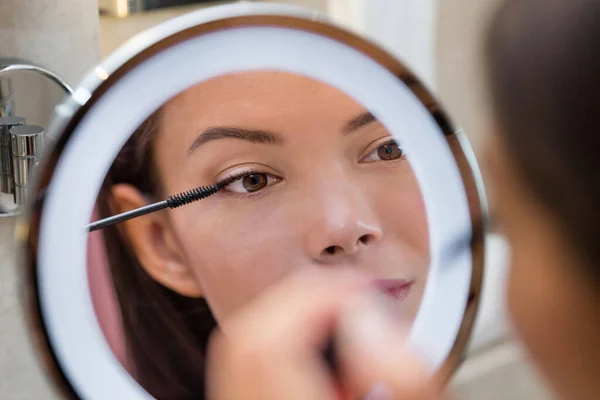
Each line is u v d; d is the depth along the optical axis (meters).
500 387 0.68
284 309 0.32
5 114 0.55
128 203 0.38
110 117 0.35
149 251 0.39
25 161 0.52
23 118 0.55
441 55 0.69
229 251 0.40
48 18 0.56
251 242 0.40
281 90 0.37
